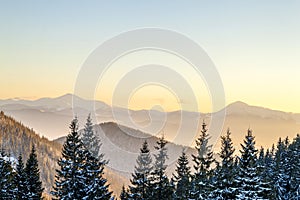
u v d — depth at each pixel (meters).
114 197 30.55
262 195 24.36
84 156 28.05
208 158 27.30
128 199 32.84
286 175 41.31
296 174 40.50
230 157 25.73
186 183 33.03
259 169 25.80
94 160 27.06
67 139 27.73
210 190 27.50
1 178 37.44
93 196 28.42
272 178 42.34
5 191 36.66
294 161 41.62
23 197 35.75
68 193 27.70
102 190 29.22
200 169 28.14
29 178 36.59
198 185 29.03
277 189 40.34
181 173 33.53
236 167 25.75
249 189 24.06
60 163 28.25
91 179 28.34
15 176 37.66
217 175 26.81
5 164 39.19
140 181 31.48
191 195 29.66
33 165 37.19
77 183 27.81
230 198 25.25
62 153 28.12
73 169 27.88
